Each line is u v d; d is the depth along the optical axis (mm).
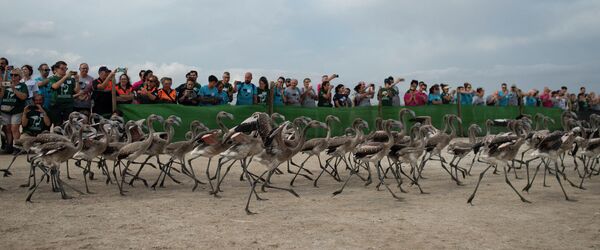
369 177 12859
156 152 13062
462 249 6898
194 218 8914
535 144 14320
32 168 12469
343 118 23531
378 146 11961
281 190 12352
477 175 15070
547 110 32562
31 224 8398
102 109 18578
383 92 25328
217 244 7168
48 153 10656
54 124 17984
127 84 19250
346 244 7156
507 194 11445
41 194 11492
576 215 9047
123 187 12719
